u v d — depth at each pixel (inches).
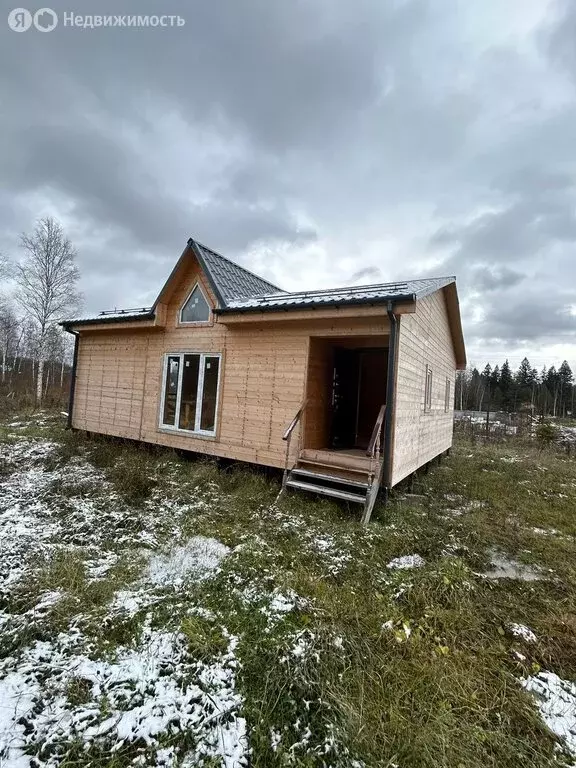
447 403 474.0
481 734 91.9
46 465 309.3
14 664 104.5
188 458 347.6
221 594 141.9
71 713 91.3
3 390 981.2
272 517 219.6
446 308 410.0
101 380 424.5
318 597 142.9
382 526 217.5
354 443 351.9
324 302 246.8
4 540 175.2
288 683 102.2
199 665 107.6
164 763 81.7
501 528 238.1
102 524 200.8
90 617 124.2
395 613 136.9
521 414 1243.8
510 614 144.1
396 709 96.6
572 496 325.4
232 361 317.7
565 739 93.3
